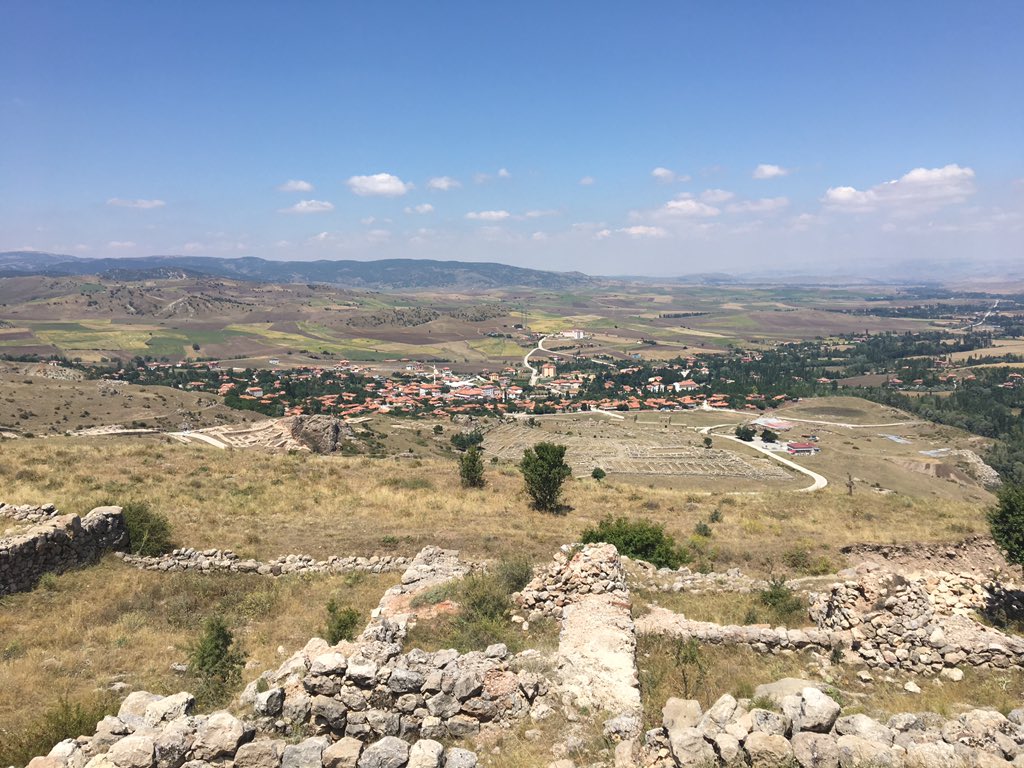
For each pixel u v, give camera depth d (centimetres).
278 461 3784
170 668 1330
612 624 1311
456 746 931
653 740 866
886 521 3189
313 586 1917
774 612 1686
